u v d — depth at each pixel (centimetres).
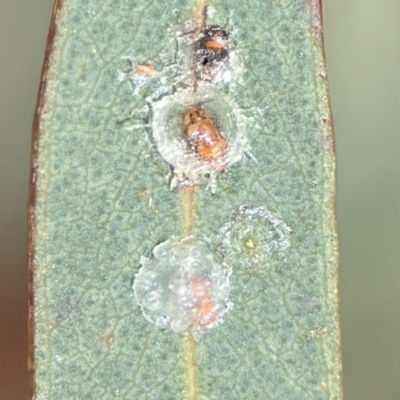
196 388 10
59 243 10
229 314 10
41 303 10
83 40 10
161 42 10
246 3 10
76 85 10
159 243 10
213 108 10
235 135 10
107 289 10
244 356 10
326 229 10
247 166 10
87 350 10
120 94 10
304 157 10
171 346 10
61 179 10
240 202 10
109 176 10
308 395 10
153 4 10
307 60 10
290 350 10
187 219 10
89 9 10
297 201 10
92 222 10
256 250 10
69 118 10
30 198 10
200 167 10
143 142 10
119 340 10
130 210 10
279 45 10
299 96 10
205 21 10
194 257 10
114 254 10
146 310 10
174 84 10
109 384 10
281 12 10
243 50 10
